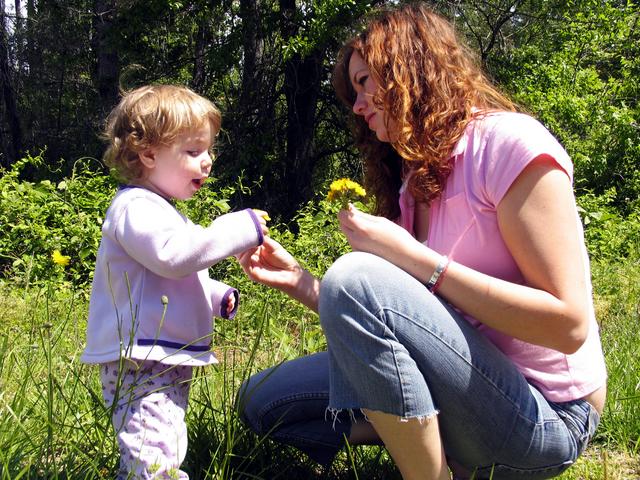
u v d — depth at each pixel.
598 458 2.87
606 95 16.09
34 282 7.05
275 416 2.51
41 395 2.59
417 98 2.19
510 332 2.04
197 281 2.40
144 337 2.25
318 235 7.81
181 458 2.26
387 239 2.09
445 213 2.21
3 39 19.83
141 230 2.22
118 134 2.38
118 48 15.28
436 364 2.02
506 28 16.86
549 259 1.98
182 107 2.34
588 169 15.41
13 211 8.05
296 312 5.21
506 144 2.05
